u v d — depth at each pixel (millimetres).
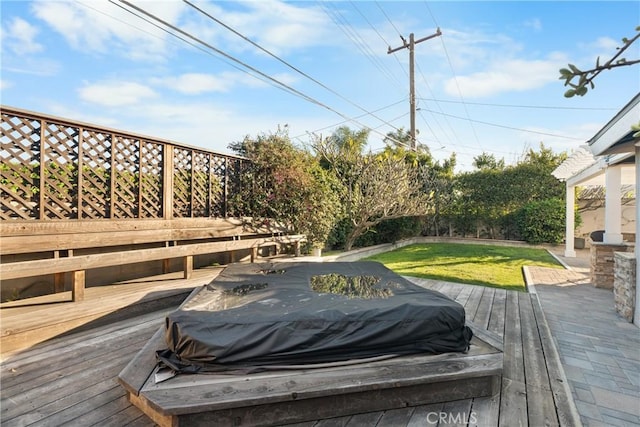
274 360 2035
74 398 2131
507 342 3086
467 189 13312
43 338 3074
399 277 3543
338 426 1849
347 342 2111
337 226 8633
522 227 11828
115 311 3668
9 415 1945
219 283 3213
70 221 3660
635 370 2666
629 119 3264
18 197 3344
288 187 6777
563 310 4246
